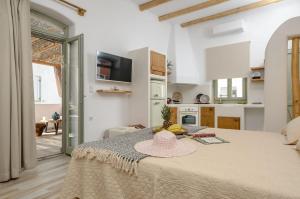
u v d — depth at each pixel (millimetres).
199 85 5555
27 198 1939
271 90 2930
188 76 5395
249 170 1045
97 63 3531
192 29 5598
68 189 1483
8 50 2336
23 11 2525
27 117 2537
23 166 2537
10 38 2357
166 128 2072
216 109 4695
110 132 3672
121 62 3959
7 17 2348
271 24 4469
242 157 1275
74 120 3496
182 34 5551
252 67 4645
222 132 2178
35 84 6883
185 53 5500
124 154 1306
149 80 4008
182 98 5828
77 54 3404
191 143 1640
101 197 1365
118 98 4066
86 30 3514
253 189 859
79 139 3209
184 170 1061
